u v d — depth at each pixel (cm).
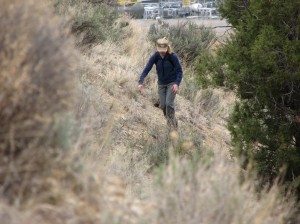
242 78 1639
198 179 803
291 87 1595
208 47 3647
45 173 719
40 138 725
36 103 718
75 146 784
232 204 793
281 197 1262
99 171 870
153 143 1847
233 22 1783
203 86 1803
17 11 734
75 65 869
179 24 3969
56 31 787
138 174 1376
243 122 1703
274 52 1541
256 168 1525
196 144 1950
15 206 668
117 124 1858
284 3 1559
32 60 728
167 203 761
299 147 1638
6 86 693
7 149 709
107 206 744
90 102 1383
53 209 696
